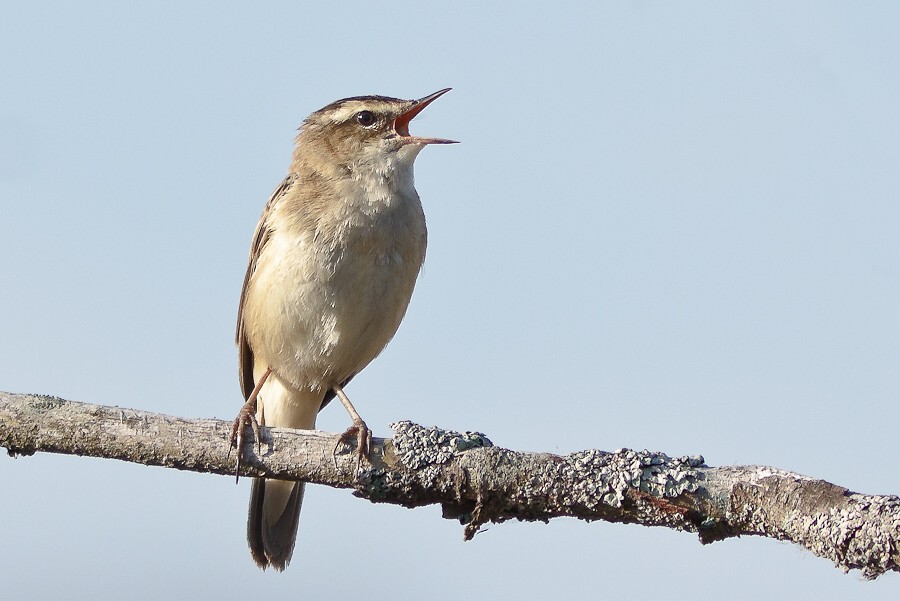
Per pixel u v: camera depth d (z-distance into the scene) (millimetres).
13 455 9969
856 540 8281
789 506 8758
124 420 9898
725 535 9195
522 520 9805
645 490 9250
